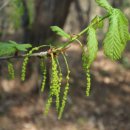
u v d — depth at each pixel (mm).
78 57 2525
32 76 1880
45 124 1730
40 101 1848
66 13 1730
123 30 374
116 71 2555
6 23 1585
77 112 1890
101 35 2654
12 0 839
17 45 465
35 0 1707
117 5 2719
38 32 1705
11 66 465
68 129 1746
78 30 2982
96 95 2131
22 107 1796
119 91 2248
